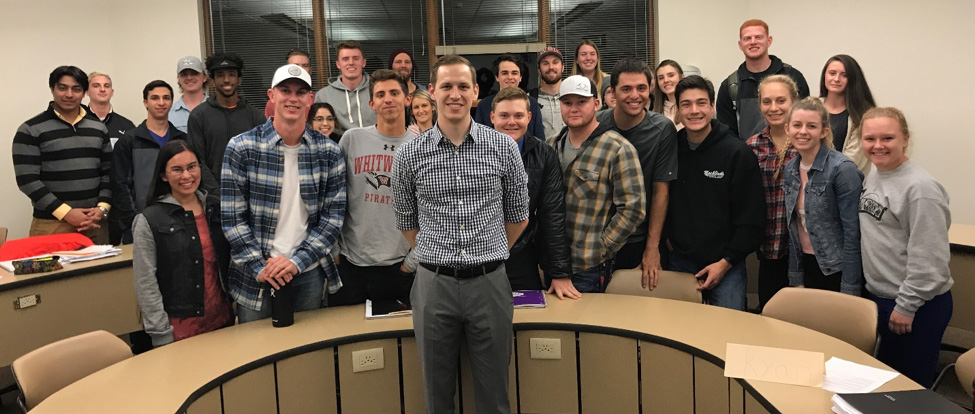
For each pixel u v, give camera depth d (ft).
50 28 17.15
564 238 8.74
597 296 8.83
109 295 11.02
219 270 8.44
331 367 7.60
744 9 18.39
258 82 18.97
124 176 13.08
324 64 18.94
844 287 8.54
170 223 8.05
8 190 16.72
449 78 6.39
